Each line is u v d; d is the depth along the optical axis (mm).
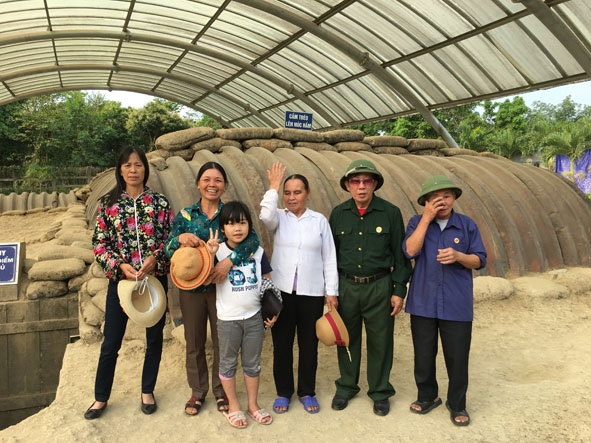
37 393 5750
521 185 7781
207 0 14516
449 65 13586
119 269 3234
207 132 6691
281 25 15242
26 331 5660
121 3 15109
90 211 9312
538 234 7207
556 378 4012
